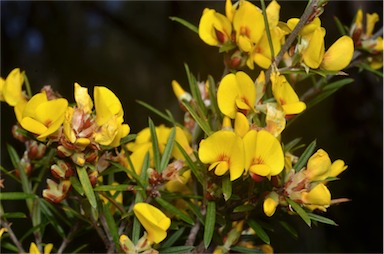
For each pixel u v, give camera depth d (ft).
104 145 0.85
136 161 0.97
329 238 1.67
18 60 2.06
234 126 0.87
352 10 1.57
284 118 0.86
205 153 0.84
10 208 1.71
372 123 1.63
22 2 2.08
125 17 2.44
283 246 1.67
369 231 1.65
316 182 0.86
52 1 2.11
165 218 0.83
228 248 0.93
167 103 2.29
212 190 0.87
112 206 0.99
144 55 2.44
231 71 0.93
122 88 2.30
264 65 0.91
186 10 2.11
